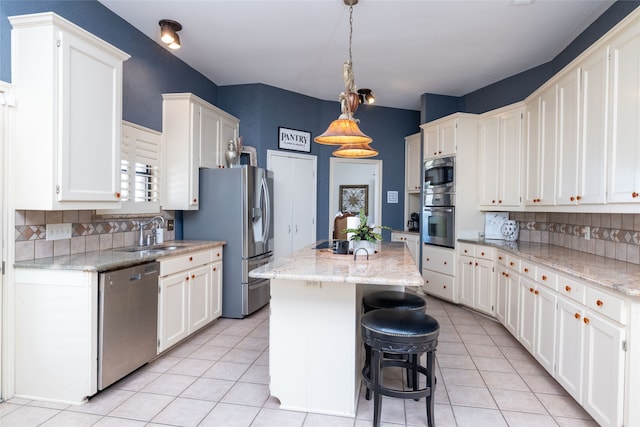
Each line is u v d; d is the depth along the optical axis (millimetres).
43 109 2189
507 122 4035
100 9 2928
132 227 3346
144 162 3381
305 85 4898
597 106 2404
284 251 5059
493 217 4484
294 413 2168
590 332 2020
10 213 2260
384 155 5812
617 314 1790
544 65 4062
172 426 2021
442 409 2207
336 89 5062
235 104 4844
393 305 2391
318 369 2182
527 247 3529
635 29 2016
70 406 2211
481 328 3736
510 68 4234
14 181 2252
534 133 3541
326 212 5535
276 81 4742
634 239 2490
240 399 2312
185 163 3693
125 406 2217
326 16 3102
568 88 2836
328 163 5535
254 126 4785
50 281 2258
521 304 3096
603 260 2625
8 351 2287
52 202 2195
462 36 3447
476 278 4141
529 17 3080
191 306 3291
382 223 5805
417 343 1859
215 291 3756
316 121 5441
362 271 2016
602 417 1882
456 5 2902
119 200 2672
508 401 2307
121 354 2443
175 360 2887
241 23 3232
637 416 1693
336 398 2166
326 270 2041
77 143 2332
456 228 4480
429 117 5125
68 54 2254
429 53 3840
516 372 2725
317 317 2178
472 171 4492
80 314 2230
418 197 5902
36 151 2207
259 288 4219
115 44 3084
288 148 5086
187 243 3617
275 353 2232
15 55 2219
